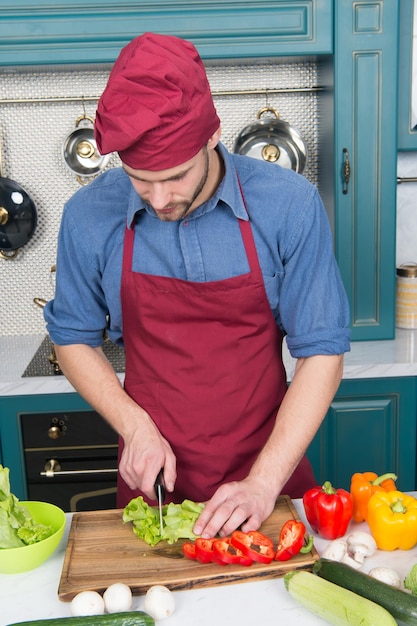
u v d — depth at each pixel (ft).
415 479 8.14
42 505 4.35
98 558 3.95
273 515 4.32
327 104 8.28
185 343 5.07
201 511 4.17
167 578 3.74
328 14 7.66
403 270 8.68
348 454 8.05
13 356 8.36
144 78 3.68
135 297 5.07
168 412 5.14
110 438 7.80
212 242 4.93
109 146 3.76
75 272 5.17
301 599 3.54
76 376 5.22
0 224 8.69
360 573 3.59
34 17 7.63
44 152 8.90
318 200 4.95
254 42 7.74
